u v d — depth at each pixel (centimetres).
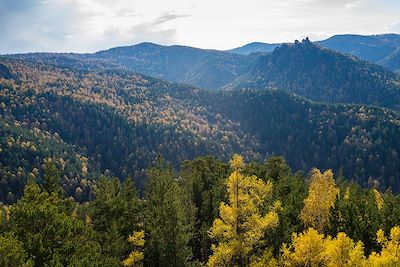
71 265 1972
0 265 1752
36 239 2011
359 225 3859
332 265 2544
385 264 2400
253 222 2508
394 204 4903
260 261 2697
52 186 3250
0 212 2508
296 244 2680
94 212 3734
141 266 3209
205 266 3606
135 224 3906
